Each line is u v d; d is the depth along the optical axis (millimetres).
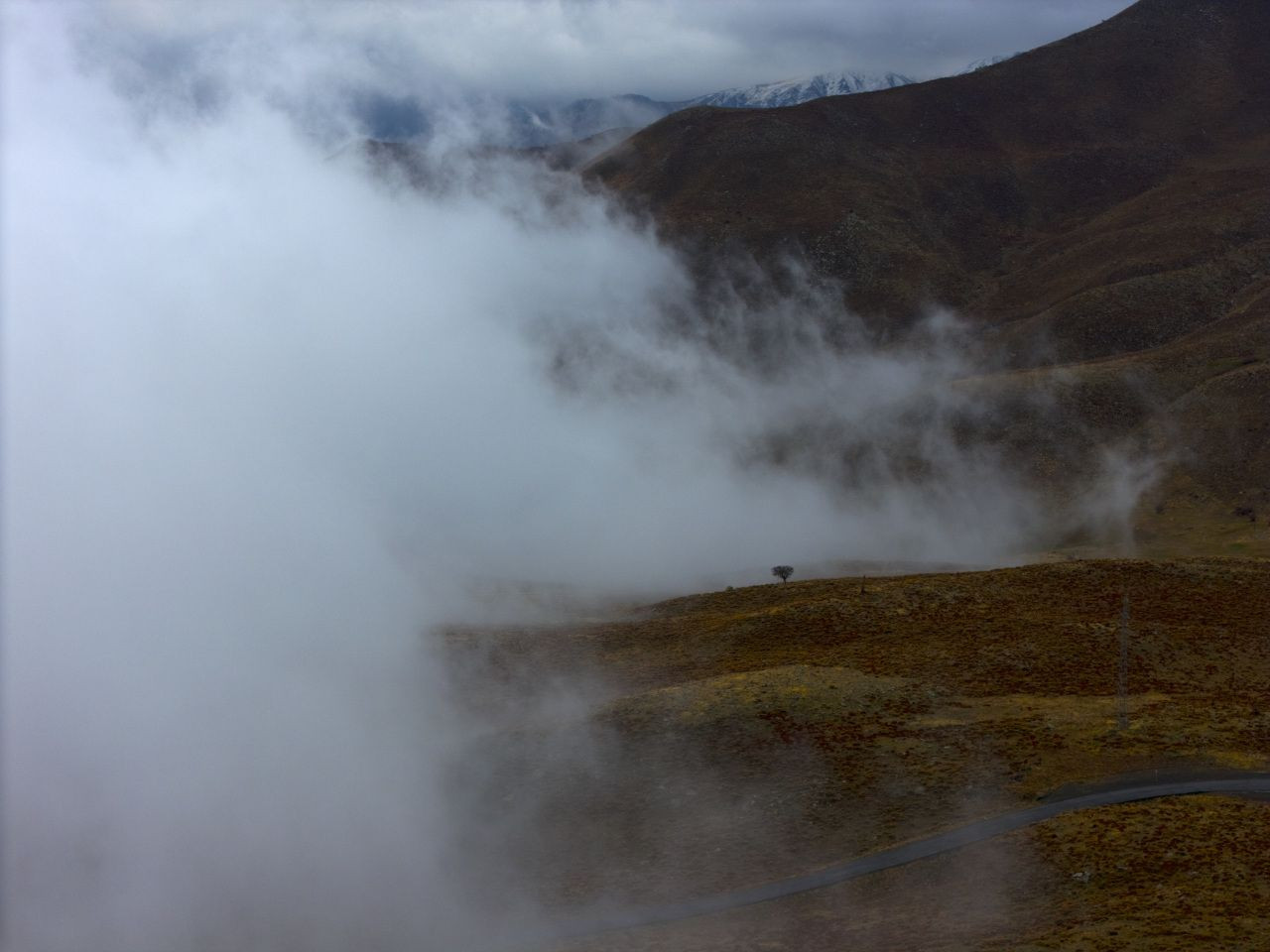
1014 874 44750
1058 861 44688
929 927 42188
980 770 53312
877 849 49000
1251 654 67938
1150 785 49844
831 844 50312
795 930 44406
